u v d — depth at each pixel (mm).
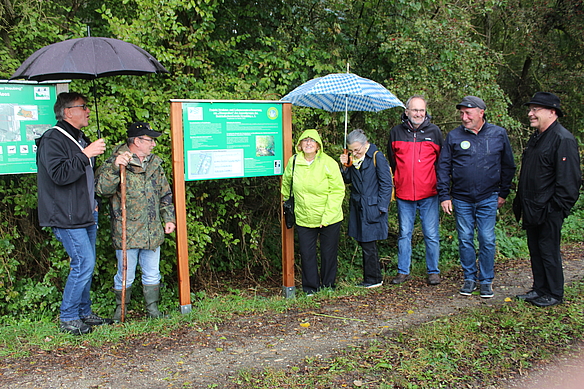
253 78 5559
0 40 4410
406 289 5098
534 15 10055
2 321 4051
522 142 8266
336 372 3133
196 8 5055
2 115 3857
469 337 3672
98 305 4355
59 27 4934
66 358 3393
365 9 6457
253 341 3727
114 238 3947
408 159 5094
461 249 4887
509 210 8148
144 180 3930
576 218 8172
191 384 3016
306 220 4703
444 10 6715
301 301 4668
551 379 3037
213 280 5566
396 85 6180
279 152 4660
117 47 3574
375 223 5035
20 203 4117
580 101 10555
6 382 3025
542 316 4098
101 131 4242
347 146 5027
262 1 6105
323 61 6098
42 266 4496
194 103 4195
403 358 3320
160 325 3996
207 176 4320
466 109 4594
